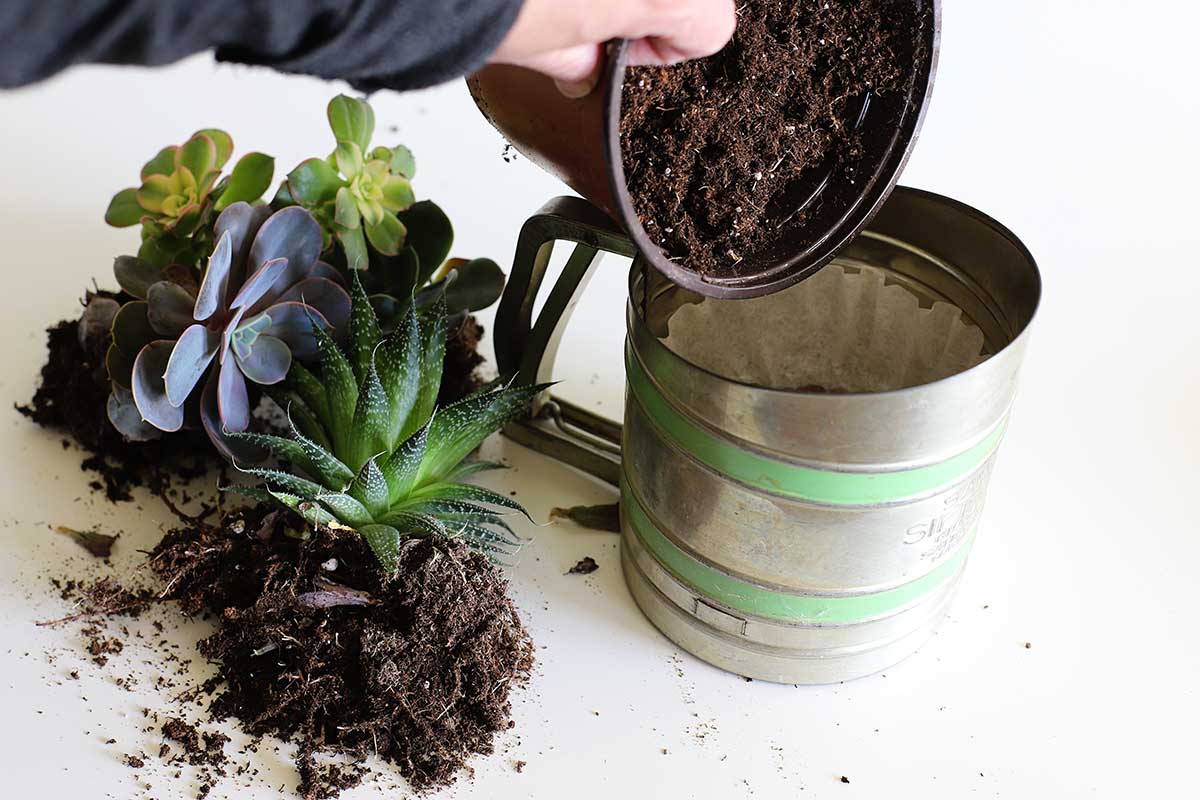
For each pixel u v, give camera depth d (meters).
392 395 1.11
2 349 1.33
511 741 1.06
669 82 0.96
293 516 1.11
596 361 1.40
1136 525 1.24
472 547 1.12
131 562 1.17
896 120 1.04
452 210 1.54
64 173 1.55
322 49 0.72
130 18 0.67
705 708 1.10
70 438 1.27
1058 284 1.46
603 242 1.08
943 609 1.14
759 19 0.98
